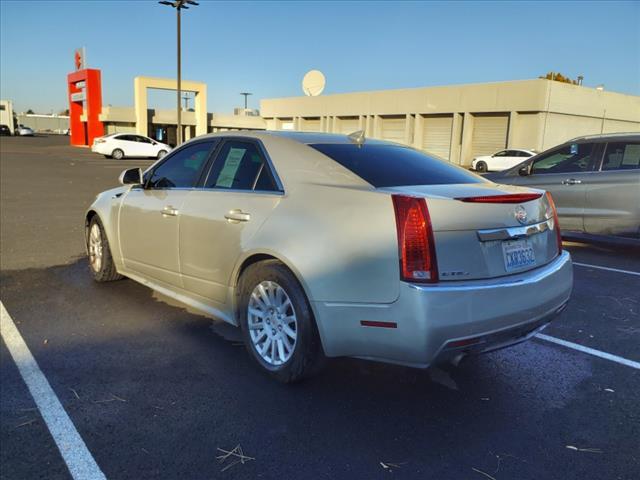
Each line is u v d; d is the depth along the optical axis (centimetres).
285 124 4953
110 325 457
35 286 568
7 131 6656
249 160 398
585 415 327
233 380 361
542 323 339
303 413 321
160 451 281
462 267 300
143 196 484
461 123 3531
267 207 360
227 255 381
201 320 473
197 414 317
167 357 395
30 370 369
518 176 878
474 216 307
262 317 365
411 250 291
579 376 381
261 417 315
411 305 288
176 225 432
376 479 263
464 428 310
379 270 298
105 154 3278
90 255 590
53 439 289
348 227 312
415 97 3722
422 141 3769
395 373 378
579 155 815
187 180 446
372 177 346
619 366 399
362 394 346
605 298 569
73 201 1305
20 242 803
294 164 369
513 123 3212
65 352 400
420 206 294
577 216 808
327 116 4444
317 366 340
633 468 276
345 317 311
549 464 278
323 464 273
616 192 767
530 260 338
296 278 335
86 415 313
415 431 305
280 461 275
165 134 5222
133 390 344
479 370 388
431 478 264
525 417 324
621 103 3581
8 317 471
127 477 260
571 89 3209
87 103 4719
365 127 4144
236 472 265
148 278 486
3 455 274
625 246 867
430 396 347
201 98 4841
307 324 330
